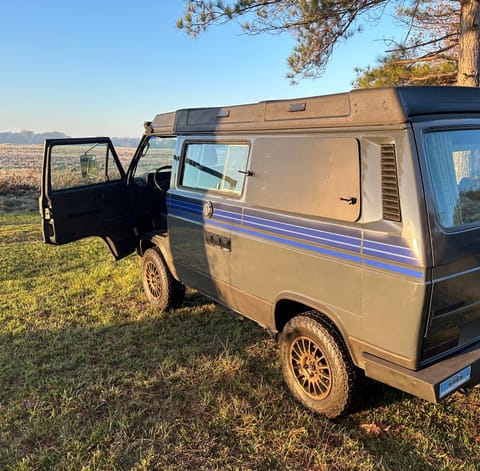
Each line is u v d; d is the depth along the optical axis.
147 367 4.11
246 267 3.83
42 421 3.32
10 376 4.03
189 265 4.71
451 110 2.77
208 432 3.16
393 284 2.62
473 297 2.75
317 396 3.33
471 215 2.78
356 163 2.84
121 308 5.65
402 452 2.91
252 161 3.72
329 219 3.02
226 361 4.12
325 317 3.21
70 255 8.69
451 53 7.90
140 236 5.78
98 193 5.36
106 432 3.17
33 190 24.97
